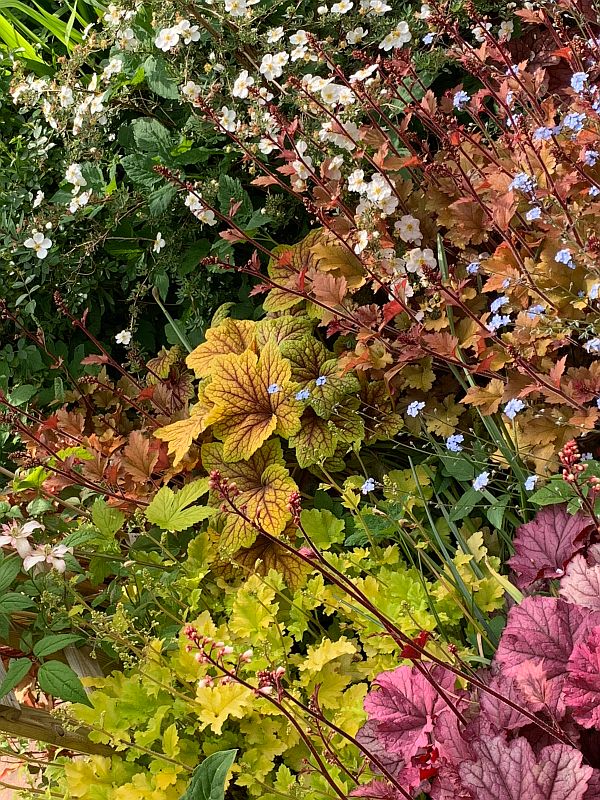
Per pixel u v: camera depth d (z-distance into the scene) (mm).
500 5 2729
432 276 2084
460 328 2352
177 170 2738
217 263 2301
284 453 2607
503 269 2094
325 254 2434
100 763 1865
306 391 2244
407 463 2520
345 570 2127
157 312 3471
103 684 1949
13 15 3816
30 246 2826
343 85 2486
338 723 1791
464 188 2188
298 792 1716
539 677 1401
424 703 1557
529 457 2088
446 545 2209
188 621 2188
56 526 2328
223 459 2389
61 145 3365
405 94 2727
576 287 2049
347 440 2350
